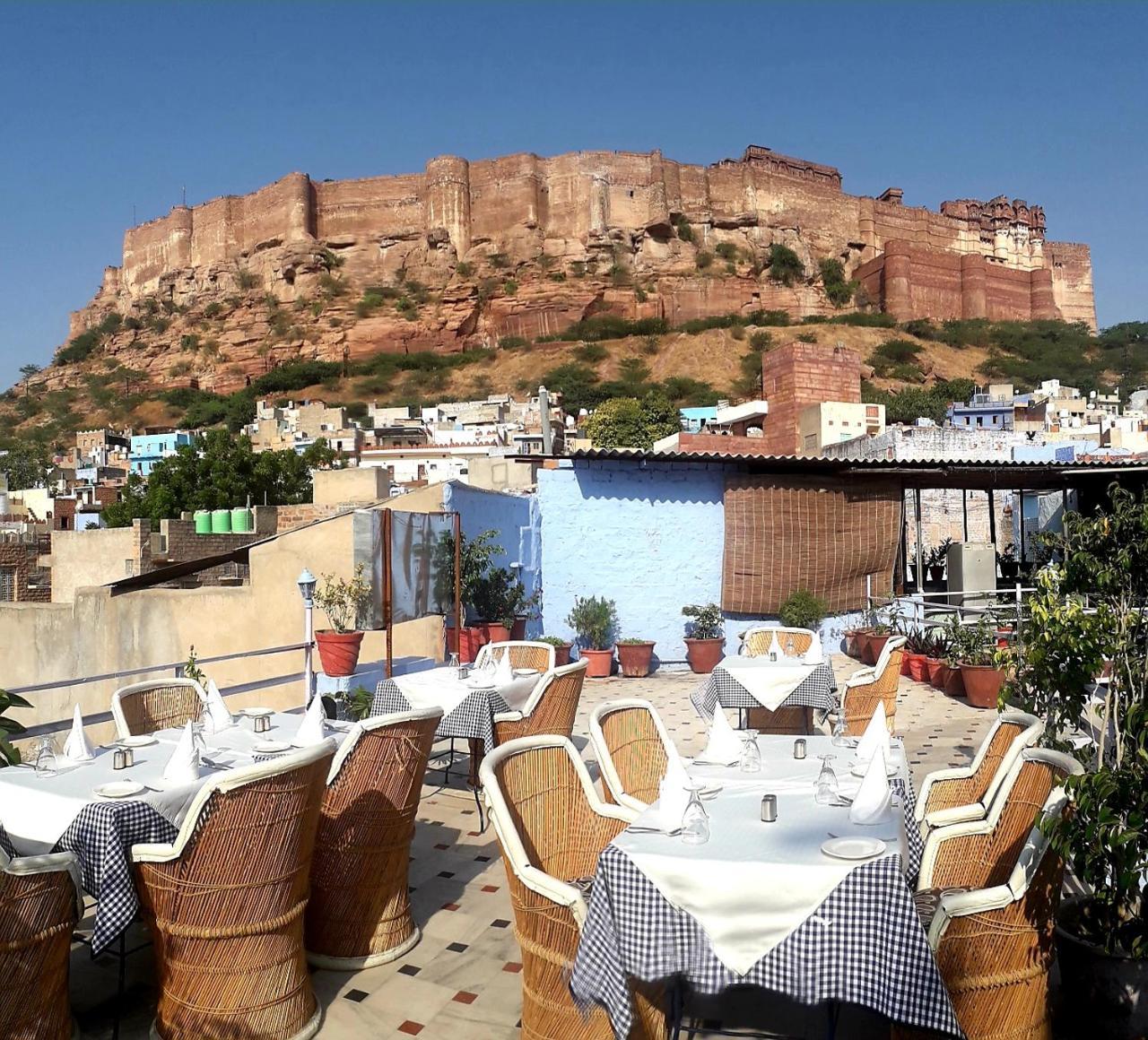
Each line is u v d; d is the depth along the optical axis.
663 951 2.67
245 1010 3.34
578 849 3.69
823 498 13.05
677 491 13.09
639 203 109.31
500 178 110.50
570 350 97.06
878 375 86.94
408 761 4.18
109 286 130.62
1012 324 105.25
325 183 115.94
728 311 103.50
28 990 3.15
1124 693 4.06
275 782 3.34
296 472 37.62
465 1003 3.73
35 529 35.03
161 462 34.09
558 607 12.84
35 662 10.93
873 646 11.81
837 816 3.27
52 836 3.42
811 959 2.58
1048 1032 2.99
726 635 13.16
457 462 45.22
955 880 3.57
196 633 9.99
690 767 4.09
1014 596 13.47
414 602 8.80
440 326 105.19
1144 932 3.35
